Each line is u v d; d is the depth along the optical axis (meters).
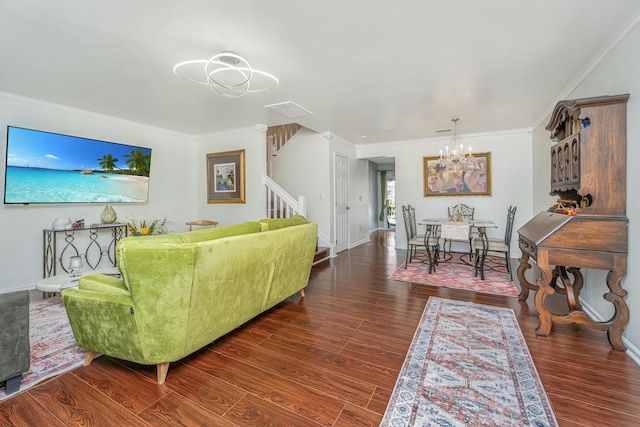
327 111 4.09
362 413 1.58
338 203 6.01
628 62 2.12
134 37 2.22
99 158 4.13
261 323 2.70
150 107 3.89
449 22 2.07
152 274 1.72
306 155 5.82
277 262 2.70
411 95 3.48
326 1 1.83
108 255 4.39
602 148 2.19
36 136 3.52
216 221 5.46
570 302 2.46
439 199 5.98
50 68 2.74
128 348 1.84
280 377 1.90
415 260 5.23
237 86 3.12
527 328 2.52
